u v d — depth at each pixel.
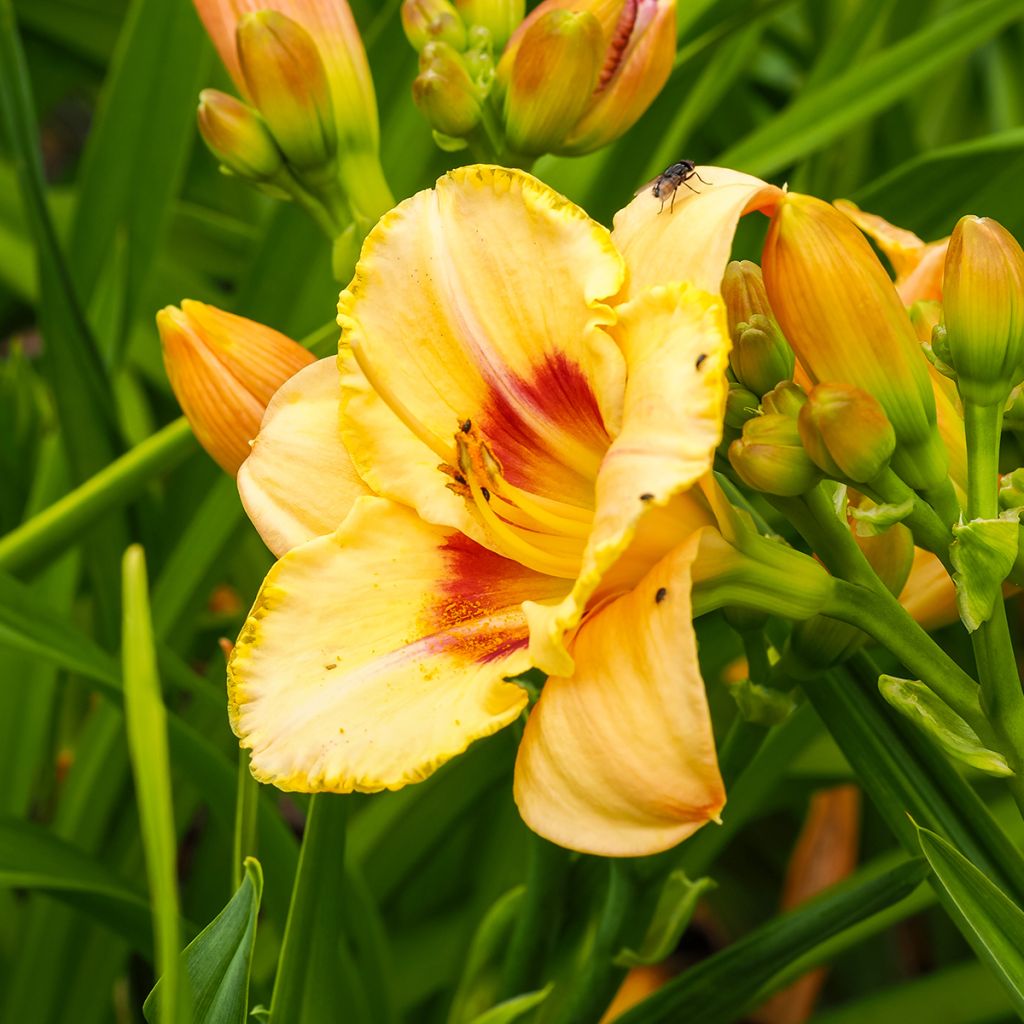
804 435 0.69
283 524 0.73
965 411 0.70
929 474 0.70
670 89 0.89
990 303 0.69
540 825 0.67
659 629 0.67
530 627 0.69
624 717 0.67
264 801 0.79
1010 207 0.88
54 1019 0.85
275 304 0.91
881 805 0.73
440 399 0.72
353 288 0.72
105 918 0.79
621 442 0.68
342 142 0.79
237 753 0.88
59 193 1.10
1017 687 0.70
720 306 0.68
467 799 0.86
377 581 0.72
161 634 0.87
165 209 0.92
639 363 0.69
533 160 0.78
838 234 0.69
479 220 0.72
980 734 0.70
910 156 1.01
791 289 0.70
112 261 0.94
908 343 0.70
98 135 0.92
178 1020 0.64
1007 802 0.86
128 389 1.05
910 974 1.01
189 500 0.90
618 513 0.68
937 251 0.76
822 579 0.70
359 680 0.71
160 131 0.92
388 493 0.73
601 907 0.79
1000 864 0.72
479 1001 0.80
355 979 0.80
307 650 0.71
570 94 0.77
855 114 0.88
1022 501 0.71
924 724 0.70
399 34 0.90
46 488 0.92
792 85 1.18
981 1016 0.85
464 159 0.90
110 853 0.88
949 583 0.76
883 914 0.83
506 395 0.72
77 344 0.86
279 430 0.74
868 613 0.70
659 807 0.67
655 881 0.76
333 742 0.70
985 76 1.12
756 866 1.05
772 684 0.74
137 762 0.64
